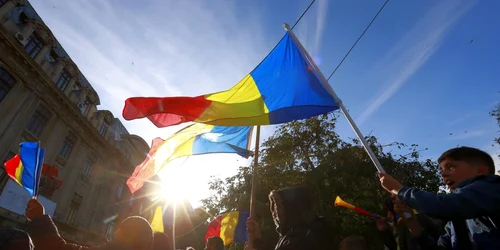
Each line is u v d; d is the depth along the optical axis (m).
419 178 14.16
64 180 21.89
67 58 22.45
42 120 19.77
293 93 3.51
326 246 2.35
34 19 19.30
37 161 3.81
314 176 13.39
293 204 2.60
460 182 1.77
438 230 2.59
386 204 2.56
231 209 15.39
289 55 3.89
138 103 3.33
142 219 3.04
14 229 2.14
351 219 11.91
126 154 31.08
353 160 13.56
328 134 14.67
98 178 26.06
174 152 4.86
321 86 3.39
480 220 1.67
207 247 4.98
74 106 22.38
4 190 16.31
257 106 3.58
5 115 16.94
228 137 5.12
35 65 18.55
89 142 24.81
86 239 24.23
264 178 14.46
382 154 14.23
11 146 17.20
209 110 3.45
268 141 15.49
